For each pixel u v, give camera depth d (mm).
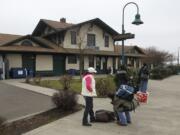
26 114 10344
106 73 38125
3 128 7641
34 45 31141
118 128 8500
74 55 34438
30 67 30016
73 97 11062
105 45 38656
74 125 8766
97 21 36875
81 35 35250
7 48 26797
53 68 32438
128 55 41656
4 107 11688
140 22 16672
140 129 8445
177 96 16500
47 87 18641
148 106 12461
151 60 59906
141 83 14391
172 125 8984
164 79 34125
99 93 15055
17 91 16531
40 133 7859
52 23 36062
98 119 9180
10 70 27281
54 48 32094
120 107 8828
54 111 10875
